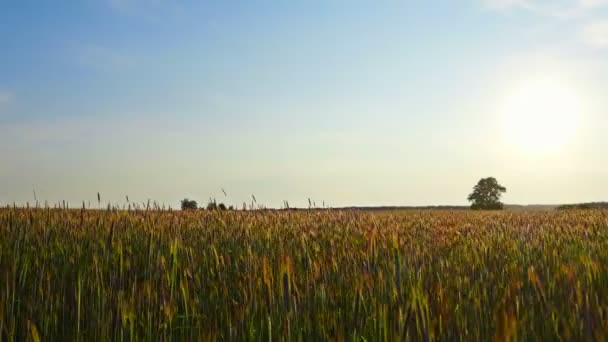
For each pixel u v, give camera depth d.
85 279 5.04
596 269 5.00
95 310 4.10
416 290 3.81
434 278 5.06
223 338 3.75
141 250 6.64
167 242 7.05
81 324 4.11
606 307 3.52
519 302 3.87
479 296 4.09
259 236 8.34
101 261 5.83
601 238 9.52
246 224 9.30
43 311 4.18
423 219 14.00
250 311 4.02
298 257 6.19
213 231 8.40
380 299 4.00
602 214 15.58
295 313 3.91
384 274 4.74
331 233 8.60
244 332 3.77
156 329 3.96
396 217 13.83
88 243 7.07
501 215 18.05
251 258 5.82
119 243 6.30
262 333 3.82
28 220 8.16
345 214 11.66
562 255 7.16
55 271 5.37
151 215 9.46
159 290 4.61
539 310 3.81
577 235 10.09
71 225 8.38
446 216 16.53
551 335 3.44
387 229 9.13
